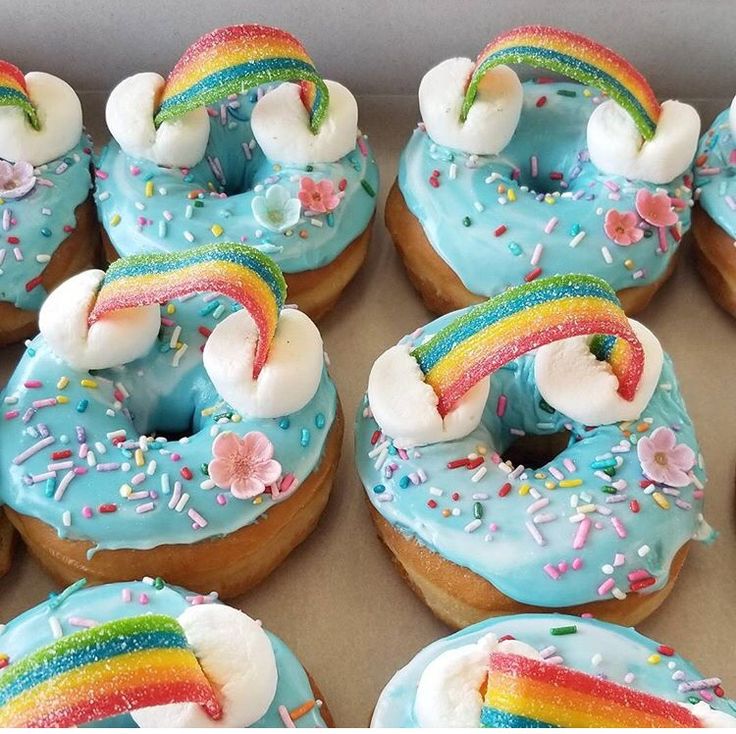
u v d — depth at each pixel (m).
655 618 0.38
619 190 0.42
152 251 0.41
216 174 0.44
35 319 0.42
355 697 0.37
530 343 0.35
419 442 0.37
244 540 0.37
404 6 0.45
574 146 0.45
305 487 0.38
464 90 0.43
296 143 0.42
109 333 0.37
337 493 0.41
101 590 0.35
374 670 0.38
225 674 0.32
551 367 0.37
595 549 0.36
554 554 0.36
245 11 0.45
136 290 0.36
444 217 0.42
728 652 0.38
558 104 0.45
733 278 0.43
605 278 0.41
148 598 0.35
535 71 0.47
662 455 0.37
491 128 0.42
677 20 0.45
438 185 0.42
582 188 0.43
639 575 0.36
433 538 0.36
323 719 0.35
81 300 0.37
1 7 0.45
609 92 0.41
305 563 0.40
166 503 0.36
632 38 0.46
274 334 0.37
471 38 0.46
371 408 0.38
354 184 0.43
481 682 0.32
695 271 0.45
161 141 0.42
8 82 0.41
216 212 0.42
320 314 0.43
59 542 0.36
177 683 0.30
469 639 0.35
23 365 0.38
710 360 0.44
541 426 0.39
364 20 0.45
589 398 0.37
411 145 0.44
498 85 0.43
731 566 0.39
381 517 0.38
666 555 0.36
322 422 0.38
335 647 0.38
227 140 0.44
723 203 0.43
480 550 0.36
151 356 0.39
